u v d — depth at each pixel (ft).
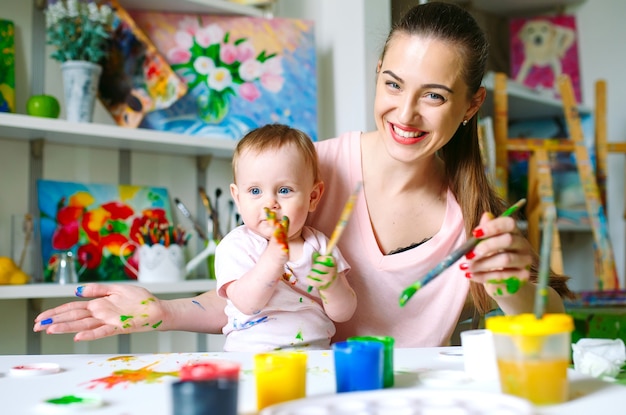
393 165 4.30
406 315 4.37
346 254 4.36
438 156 4.66
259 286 3.74
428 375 2.78
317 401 2.18
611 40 10.31
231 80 7.07
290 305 4.04
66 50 6.03
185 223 7.19
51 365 3.01
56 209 6.29
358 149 4.53
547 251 2.38
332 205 4.48
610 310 6.68
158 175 7.07
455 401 2.19
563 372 2.32
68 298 6.53
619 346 3.23
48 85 6.43
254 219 4.14
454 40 3.71
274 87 7.23
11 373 2.87
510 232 2.87
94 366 3.04
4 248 6.13
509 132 10.46
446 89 3.68
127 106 6.42
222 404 1.96
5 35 6.08
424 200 4.42
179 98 6.70
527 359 2.31
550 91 9.78
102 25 6.17
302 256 4.13
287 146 4.17
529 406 2.04
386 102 3.80
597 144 9.57
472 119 4.39
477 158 4.46
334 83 7.83
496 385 2.62
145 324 3.75
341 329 4.43
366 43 7.49
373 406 2.14
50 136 6.07
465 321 4.94
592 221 9.05
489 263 2.88
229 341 4.09
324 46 8.00
